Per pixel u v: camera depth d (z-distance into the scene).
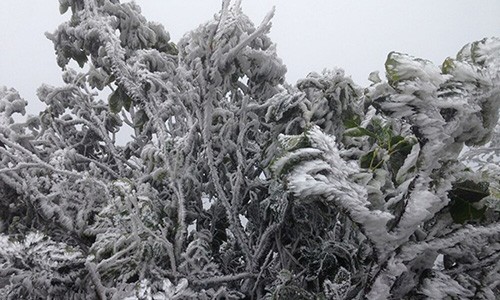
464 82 0.93
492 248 1.08
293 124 1.70
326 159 0.92
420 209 0.89
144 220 1.29
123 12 2.04
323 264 1.44
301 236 1.50
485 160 2.08
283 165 0.92
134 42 2.07
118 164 2.14
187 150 1.50
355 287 1.11
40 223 1.46
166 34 2.20
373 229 0.88
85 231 1.37
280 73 1.84
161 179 1.47
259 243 1.48
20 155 1.67
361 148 1.54
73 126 2.34
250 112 1.81
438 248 0.98
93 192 1.50
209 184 1.77
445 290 0.98
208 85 1.42
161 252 1.26
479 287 1.05
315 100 1.66
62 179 1.58
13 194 1.53
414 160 0.92
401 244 0.96
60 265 1.13
